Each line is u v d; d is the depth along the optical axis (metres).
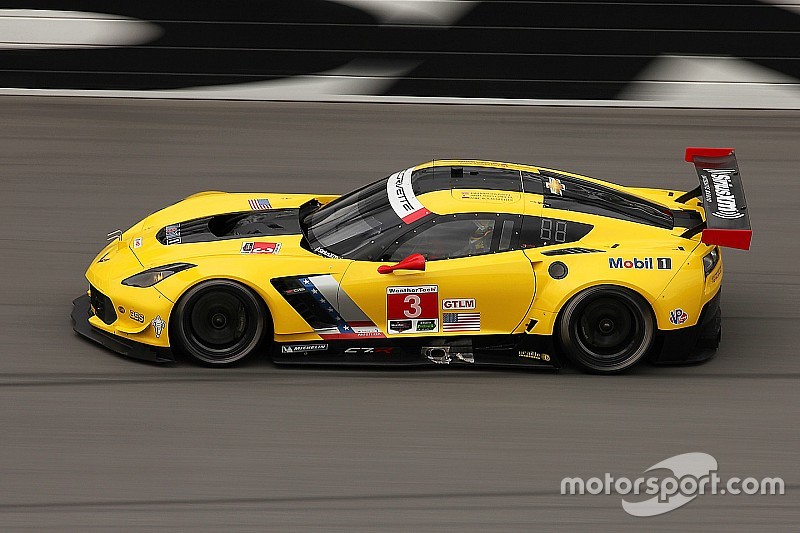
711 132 39.88
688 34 50.19
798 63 47.25
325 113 41.25
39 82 43.75
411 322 22.67
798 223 32.12
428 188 24.05
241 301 22.36
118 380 22.06
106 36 48.88
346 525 17.58
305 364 22.73
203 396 21.48
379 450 19.72
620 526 17.75
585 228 23.27
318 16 51.78
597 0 54.16
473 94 43.53
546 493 18.59
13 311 25.36
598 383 22.53
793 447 20.22
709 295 22.98
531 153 37.38
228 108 41.66
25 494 18.19
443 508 18.08
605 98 43.38
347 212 24.22
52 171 35.25
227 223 25.05
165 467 19.05
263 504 18.06
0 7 51.97
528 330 22.72
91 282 23.64
